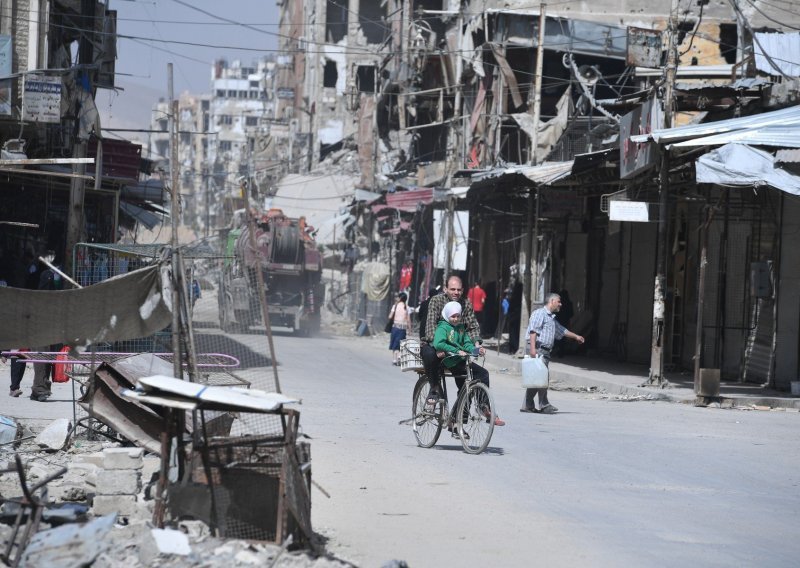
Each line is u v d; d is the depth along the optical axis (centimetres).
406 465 2659
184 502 1664
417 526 1956
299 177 17400
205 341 4519
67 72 6234
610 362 6512
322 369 5712
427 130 12581
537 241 6612
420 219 9438
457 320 2923
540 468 2670
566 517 2070
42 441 2672
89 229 6931
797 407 4384
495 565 1673
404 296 6475
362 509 2100
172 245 2070
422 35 12900
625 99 7262
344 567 1555
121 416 2445
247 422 2264
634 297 6525
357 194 11750
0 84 5872
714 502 2286
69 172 6134
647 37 7481
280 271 8762
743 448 3130
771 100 5434
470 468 2638
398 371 5925
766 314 5081
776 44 6103
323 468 2572
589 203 7231
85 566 1515
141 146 6850
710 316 5525
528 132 8412
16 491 2075
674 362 5953
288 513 1666
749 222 5244
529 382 3962
